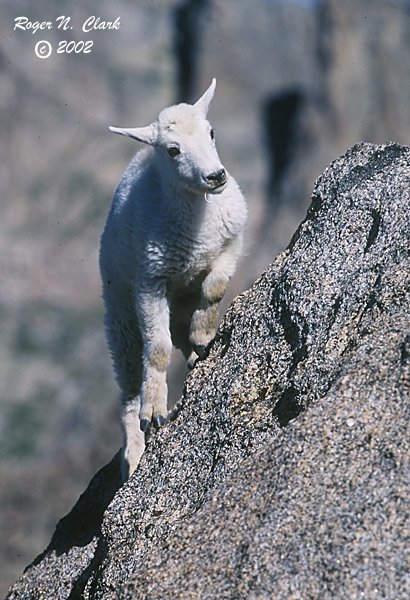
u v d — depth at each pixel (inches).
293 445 595.2
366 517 544.4
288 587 536.7
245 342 742.5
